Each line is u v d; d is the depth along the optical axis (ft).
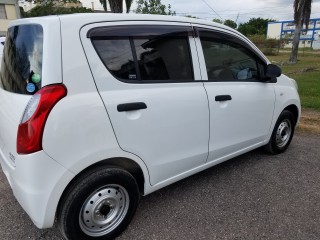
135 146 8.08
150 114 8.25
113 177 7.73
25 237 8.57
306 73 49.39
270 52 126.21
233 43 10.98
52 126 6.64
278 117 13.35
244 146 11.91
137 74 8.16
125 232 8.73
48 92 6.63
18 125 6.82
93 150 7.25
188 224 9.10
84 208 7.55
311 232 8.68
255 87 11.71
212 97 9.90
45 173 6.74
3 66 8.48
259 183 11.55
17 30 7.82
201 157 10.13
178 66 9.17
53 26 6.86
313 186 11.34
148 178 8.80
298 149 15.11
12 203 10.28
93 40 7.38
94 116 7.17
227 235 8.59
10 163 7.56
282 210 9.77
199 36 9.76
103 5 31.99
